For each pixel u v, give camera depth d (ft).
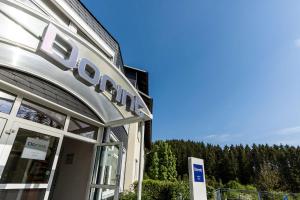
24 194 9.07
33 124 9.71
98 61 9.66
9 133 8.62
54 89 10.72
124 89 11.16
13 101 9.02
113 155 14.99
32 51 7.22
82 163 14.47
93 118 13.61
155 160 91.97
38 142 9.93
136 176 38.63
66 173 14.99
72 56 7.93
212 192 37.52
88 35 16.67
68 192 14.11
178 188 31.45
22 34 6.92
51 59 7.26
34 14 6.69
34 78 9.68
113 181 13.01
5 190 8.40
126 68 35.91
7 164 8.48
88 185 13.26
